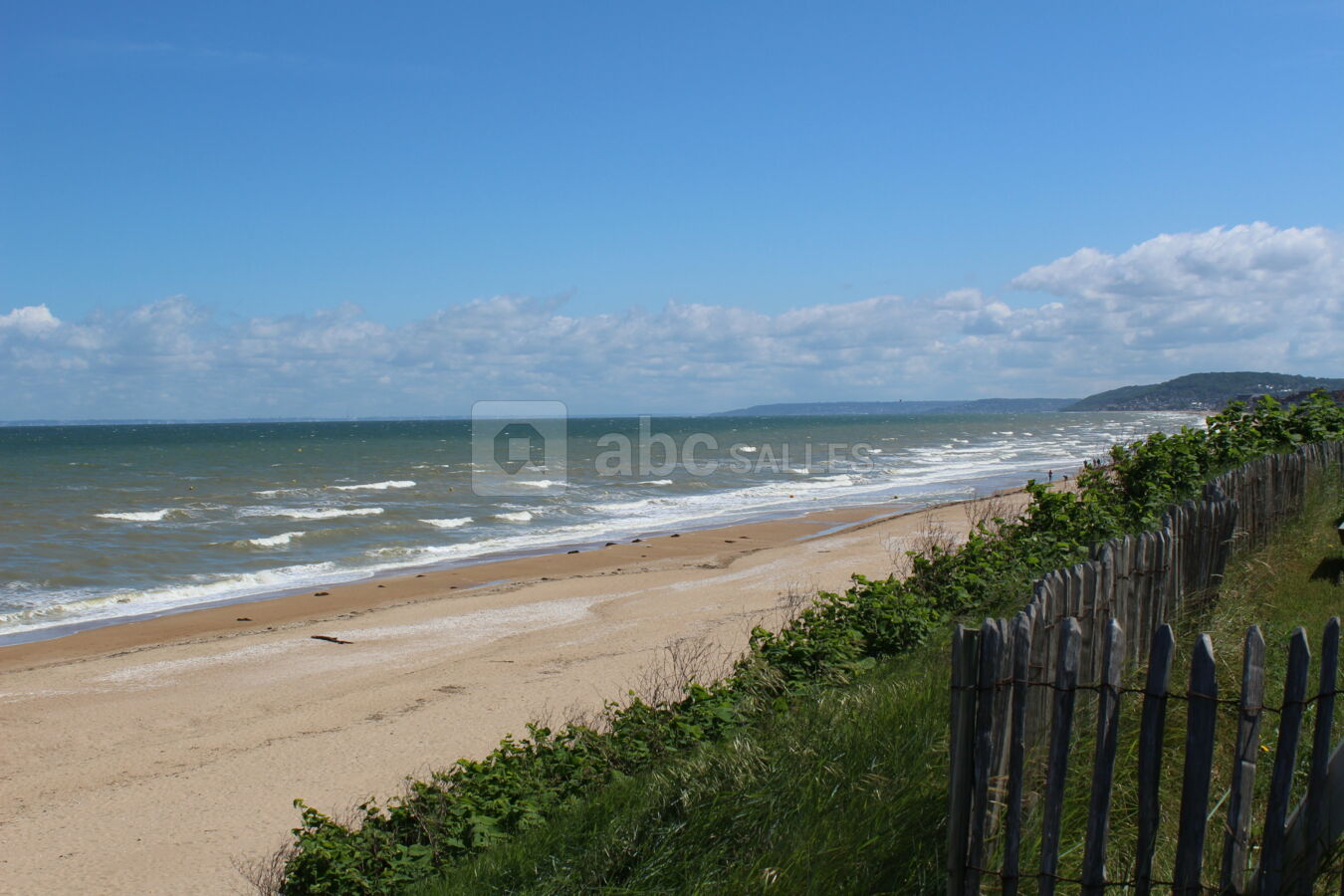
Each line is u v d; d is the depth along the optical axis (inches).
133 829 326.0
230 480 1884.8
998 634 134.3
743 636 534.9
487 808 267.0
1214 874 145.0
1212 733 121.1
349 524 1199.6
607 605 681.0
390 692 478.3
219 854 304.2
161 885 285.3
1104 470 503.2
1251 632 121.9
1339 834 120.3
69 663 557.3
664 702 322.3
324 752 395.2
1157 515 409.4
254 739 416.2
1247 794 122.6
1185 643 223.0
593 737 298.2
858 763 191.3
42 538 1056.8
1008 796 134.4
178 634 636.1
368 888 238.2
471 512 1334.9
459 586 796.0
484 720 422.3
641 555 941.8
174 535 1091.3
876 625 332.8
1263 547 317.4
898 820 165.9
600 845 208.2
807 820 178.5
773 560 852.0
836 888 158.2
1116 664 126.8
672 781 223.5
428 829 254.1
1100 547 193.9
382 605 719.1
